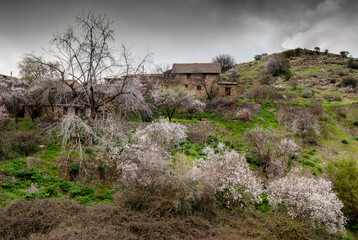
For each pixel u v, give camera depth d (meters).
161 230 8.09
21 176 10.91
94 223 7.91
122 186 11.09
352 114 27.64
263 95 33.19
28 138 14.48
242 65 74.12
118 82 16.28
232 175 11.22
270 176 14.17
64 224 7.69
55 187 10.65
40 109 23.67
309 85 44.75
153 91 27.70
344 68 54.16
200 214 9.59
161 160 11.22
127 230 7.91
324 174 14.06
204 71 35.16
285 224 9.59
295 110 28.11
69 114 13.33
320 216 9.70
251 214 10.34
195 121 25.06
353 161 13.47
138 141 12.87
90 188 11.11
